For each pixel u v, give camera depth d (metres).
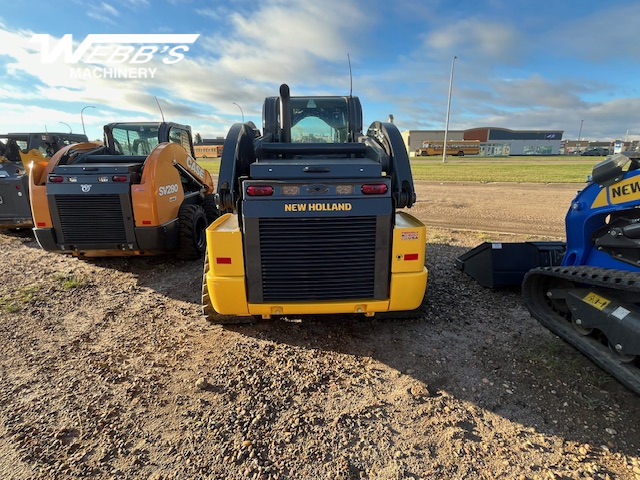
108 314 4.10
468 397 2.68
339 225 2.94
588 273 2.68
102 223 5.11
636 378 2.40
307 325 3.76
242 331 3.67
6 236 8.09
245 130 3.77
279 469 2.10
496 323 3.78
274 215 2.89
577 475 2.03
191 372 3.01
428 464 2.12
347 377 2.94
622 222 2.71
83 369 3.05
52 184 5.02
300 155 3.95
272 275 3.03
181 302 4.43
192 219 5.80
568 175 19.62
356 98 5.03
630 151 2.70
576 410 2.53
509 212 9.73
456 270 5.32
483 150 73.38
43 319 3.98
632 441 2.26
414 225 3.22
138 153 6.96
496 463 2.12
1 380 2.90
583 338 2.90
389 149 3.59
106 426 2.43
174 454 2.20
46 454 2.20
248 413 2.54
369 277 3.07
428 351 3.28
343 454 2.20
